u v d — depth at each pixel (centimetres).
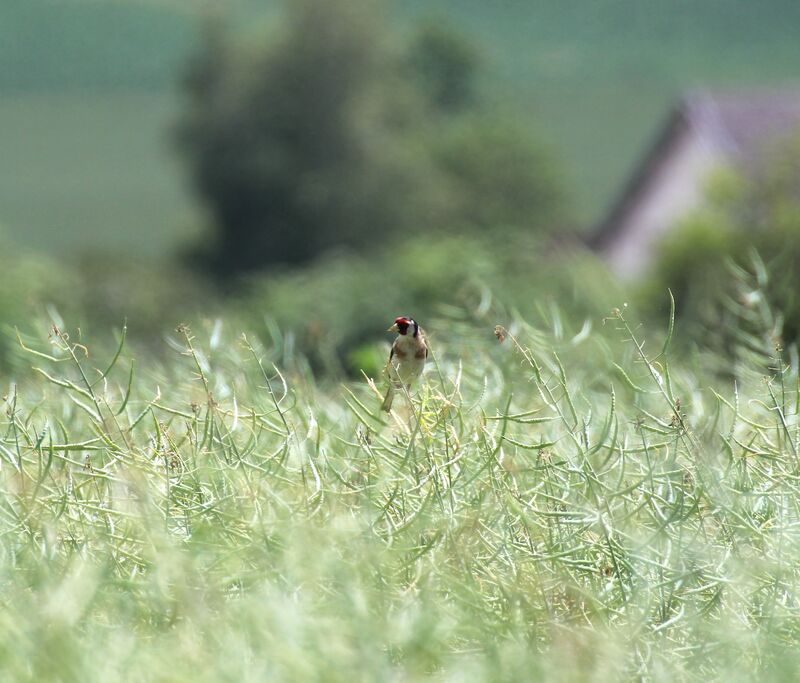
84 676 1283
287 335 2897
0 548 1623
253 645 1384
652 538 1659
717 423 2094
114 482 1836
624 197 15025
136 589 1518
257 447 1956
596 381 2650
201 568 1584
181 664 1345
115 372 2842
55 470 1955
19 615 1377
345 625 1408
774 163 9881
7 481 1817
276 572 1538
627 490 1723
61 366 2583
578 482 1831
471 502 1766
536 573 1622
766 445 1997
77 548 1669
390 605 1520
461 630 1488
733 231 8338
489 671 1359
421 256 8531
